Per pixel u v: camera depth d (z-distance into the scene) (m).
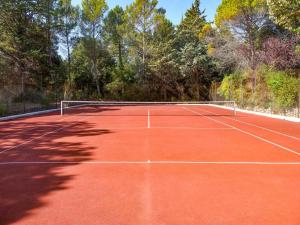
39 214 5.49
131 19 54.19
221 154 10.47
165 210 5.66
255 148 11.59
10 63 35.69
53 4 42.12
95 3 52.28
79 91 50.25
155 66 53.22
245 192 6.61
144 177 7.72
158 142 12.84
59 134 15.30
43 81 40.62
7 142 13.00
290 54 30.92
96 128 17.59
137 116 25.91
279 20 20.19
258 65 36.12
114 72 54.00
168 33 55.84
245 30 39.34
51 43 41.41
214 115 27.06
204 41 52.72
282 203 5.98
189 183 7.23
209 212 5.56
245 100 34.75
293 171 8.33
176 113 29.52
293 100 24.11
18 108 29.92
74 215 5.45
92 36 52.94
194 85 54.66
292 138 14.05
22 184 7.18
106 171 8.28
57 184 7.18
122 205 5.89
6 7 33.19
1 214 5.50
